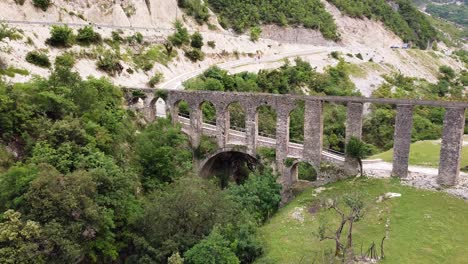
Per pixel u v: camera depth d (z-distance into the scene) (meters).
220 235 37.78
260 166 57.25
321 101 51.47
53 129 41.97
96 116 49.75
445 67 162.75
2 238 29.09
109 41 82.88
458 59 192.00
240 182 64.50
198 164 61.94
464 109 44.19
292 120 78.56
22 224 30.48
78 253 32.12
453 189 45.12
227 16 143.62
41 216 32.47
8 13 71.69
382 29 196.00
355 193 42.84
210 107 77.25
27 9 75.62
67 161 39.06
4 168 39.72
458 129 44.53
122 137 52.34
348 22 183.88
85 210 33.78
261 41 137.00
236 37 128.50
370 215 42.84
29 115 44.09
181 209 40.44
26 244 29.61
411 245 37.09
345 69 126.56
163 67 90.44
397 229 39.78
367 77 126.69
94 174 37.56
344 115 90.00
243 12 147.38
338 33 172.12
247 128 57.56
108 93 59.09
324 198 47.94
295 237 41.19
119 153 48.19
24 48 61.69
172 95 62.84
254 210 49.12
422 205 43.03
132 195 43.59
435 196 44.25
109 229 38.34
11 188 34.47
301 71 109.25
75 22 85.50
